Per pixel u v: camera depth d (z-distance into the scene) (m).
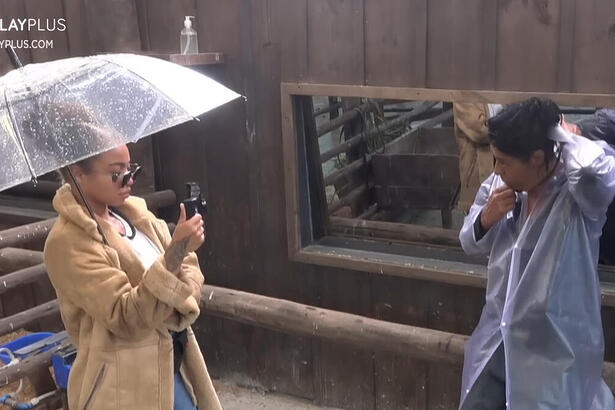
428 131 2.69
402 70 2.62
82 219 1.66
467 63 2.49
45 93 1.64
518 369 1.75
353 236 3.00
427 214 2.80
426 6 2.52
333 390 3.13
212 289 2.95
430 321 2.81
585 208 1.67
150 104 1.74
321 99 2.87
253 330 3.25
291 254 2.98
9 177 1.53
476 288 2.68
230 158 3.10
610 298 2.36
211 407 2.00
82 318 1.74
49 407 2.73
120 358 1.71
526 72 2.40
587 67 2.31
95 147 1.60
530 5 2.35
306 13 2.75
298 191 2.95
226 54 2.97
